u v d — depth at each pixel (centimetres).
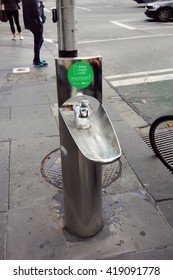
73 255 238
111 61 829
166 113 504
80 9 2302
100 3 2898
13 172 337
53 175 331
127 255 238
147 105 539
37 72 733
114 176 328
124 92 603
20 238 253
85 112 215
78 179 220
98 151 204
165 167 345
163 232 257
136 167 343
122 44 1034
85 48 985
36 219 272
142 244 246
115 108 529
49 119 470
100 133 218
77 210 236
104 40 1111
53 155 369
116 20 1639
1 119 477
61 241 249
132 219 271
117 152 202
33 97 570
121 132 424
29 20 724
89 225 244
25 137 415
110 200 293
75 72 203
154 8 1498
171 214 275
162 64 789
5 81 670
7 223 268
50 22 1608
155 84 643
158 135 358
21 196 301
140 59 844
